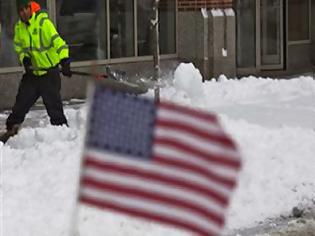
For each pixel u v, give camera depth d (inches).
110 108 331.3
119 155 329.7
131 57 1465.3
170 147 328.2
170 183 328.2
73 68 1354.6
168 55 1513.3
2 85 1254.3
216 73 1513.3
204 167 327.3
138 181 328.8
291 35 1758.1
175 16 1521.9
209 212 328.5
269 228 677.9
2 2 1256.2
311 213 724.7
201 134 327.6
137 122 330.0
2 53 1254.9
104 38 1418.6
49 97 957.8
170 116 328.5
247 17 1647.4
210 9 1507.1
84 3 1380.4
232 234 657.0
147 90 1194.0
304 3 1788.9
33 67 947.3
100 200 330.0
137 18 1478.8
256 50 1657.2
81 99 1343.5
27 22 944.9
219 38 1509.6
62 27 1343.5
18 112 956.0
